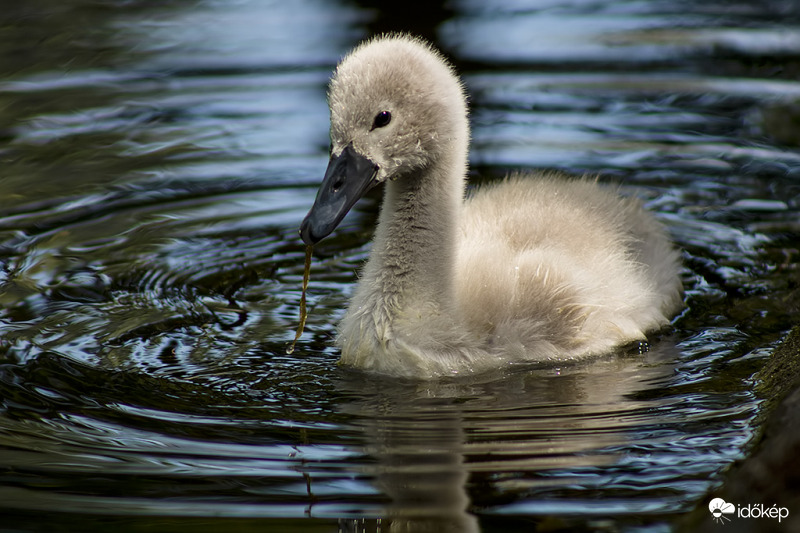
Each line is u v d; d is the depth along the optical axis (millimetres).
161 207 14367
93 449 8555
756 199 14461
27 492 7879
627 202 12727
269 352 10688
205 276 12578
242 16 22734
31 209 14102
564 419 9094
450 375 10148
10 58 19828
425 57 10188
